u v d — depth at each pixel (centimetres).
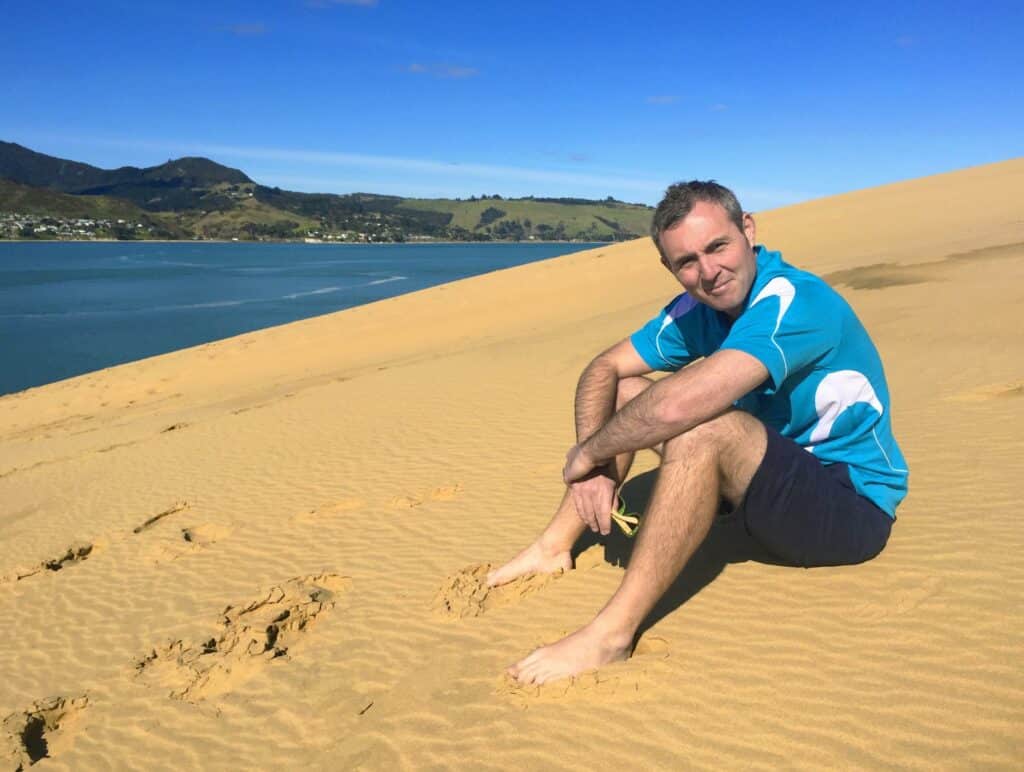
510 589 438
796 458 321
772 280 320
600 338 1559
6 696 434
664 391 308
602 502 354
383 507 680
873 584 357
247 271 10688
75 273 10262
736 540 432
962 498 443
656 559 322
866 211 3475
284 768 316
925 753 253
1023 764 239
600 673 320
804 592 363
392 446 905
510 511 616
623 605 326
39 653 488
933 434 602
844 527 342
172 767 335
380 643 411
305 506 724
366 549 576
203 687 402
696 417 306
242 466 927
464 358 1564
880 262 1962
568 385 1131
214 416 1402
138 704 397
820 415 338
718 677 311
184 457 1034
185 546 654
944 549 378
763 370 304
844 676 299
